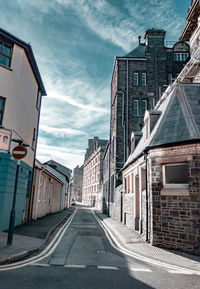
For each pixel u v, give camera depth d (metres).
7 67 11.46
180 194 9.05
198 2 15.98
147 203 10.52
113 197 24.55
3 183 10.49
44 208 20.42
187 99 10.80
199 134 8.96
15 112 11.59
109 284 5.05
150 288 4.92
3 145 10.80
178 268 6.59
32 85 14.96
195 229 8.44
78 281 5.15
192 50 18.53
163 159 9.80
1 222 10.20
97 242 10.03
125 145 24.27
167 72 26.67
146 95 25.80
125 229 14.33
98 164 56.94
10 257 6.45
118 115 25.16
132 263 6.91
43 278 5.23
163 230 9.33
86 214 29.69
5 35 11.54
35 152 16.16
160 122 11.06
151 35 27.23
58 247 8.67
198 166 8.76
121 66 26.81
